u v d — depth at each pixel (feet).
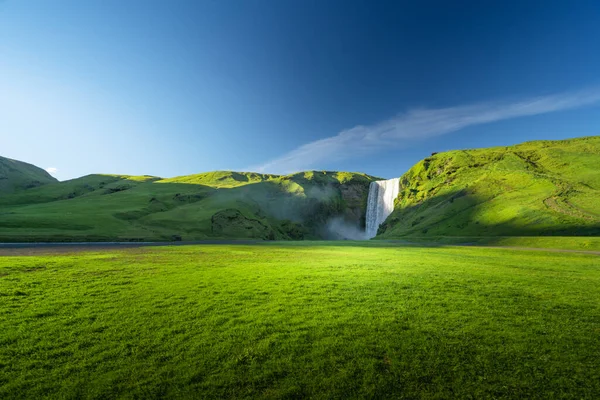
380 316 47.29
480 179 505.66
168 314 47.73
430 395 28.66
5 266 83.61
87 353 34.88
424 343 38.22
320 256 140.87
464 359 34.68
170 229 443.73
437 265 103.55
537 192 390.63
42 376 30.63
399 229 547.49
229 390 28.94
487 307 52.03
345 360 34.27
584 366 33.35
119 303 52.54
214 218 497.87
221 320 45.29
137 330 41.24
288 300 55.77
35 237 288.71
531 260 124.47
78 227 363.15
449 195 536.01
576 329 42.78
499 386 29.91
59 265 91.20
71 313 47.21
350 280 73.46
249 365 33.06
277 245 262.67
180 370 31.89
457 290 63.67
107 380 30.01
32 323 42.70
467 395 28.55
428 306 52.42
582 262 118.32
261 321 44.80
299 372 31.94
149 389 28.84
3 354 34.37
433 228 432.25
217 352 35.55
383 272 85.97
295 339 39.01
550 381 30.68
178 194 645.51
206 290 62.49
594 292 63.21
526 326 43.73
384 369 32.76
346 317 46.70
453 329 42.52
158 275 79.20
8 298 53.47
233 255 144.36
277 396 28.22
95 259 111.86
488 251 177.58
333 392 28.86
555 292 62.59
